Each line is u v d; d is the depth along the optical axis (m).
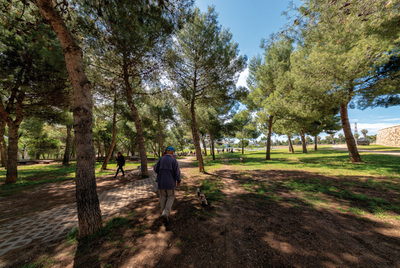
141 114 18.08
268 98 12.12
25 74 7.04
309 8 3.86
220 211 3.55
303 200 4.06
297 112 10.15
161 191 3.22
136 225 2.96
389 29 4.37
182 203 4.13
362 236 2.41
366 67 6.36
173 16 4.34
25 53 6.59
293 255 2.02
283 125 16.12
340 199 4.03
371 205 3.54
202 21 7.78
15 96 7.72
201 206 3.88
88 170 2.74
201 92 9.69
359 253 2.01
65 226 3.09
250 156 21.28
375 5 3.36
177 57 7.75
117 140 28.64
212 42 8.09
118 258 2.04
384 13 3.42
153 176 8.95
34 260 2.02
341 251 2.06
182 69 8.55
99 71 7.79
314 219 3.03
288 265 1.85
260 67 13.19
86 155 2.74
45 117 10.02
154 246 2.29
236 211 3.52
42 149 29.33
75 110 2.78
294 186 5.43
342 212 3.29
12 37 6.02
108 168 14.08
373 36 4.92
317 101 8.62
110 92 9.65
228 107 10.59
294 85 9.06
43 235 2.71
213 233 2.62
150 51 6.71
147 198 4.79
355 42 6.20
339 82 7.34
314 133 21.03
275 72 12.14
